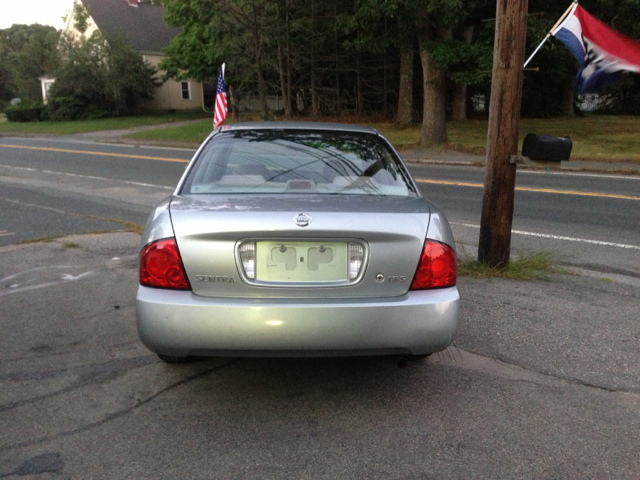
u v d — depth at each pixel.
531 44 18.77
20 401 3.34
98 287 5.41
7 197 11.09
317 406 3.31
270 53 27.88
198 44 35.75
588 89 7.12
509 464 2.78
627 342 4.24
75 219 8.79
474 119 33.09
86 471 2.69
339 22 20.84
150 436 2.99
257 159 3.82
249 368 3.79
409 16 18.72
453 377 3.69
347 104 34.59
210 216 3.04
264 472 2.70
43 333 4.32
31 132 34.41
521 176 14.91
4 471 2.68
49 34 49.12
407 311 3.02
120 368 3.77
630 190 12.38
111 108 43.28
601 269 6.48
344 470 2.71
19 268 6.00
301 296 3.03
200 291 3.03
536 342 4.23
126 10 49.00
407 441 2.96
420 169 16.89
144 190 12.18
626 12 18.59
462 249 7.18
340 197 3.45
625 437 3.03
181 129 31.39
